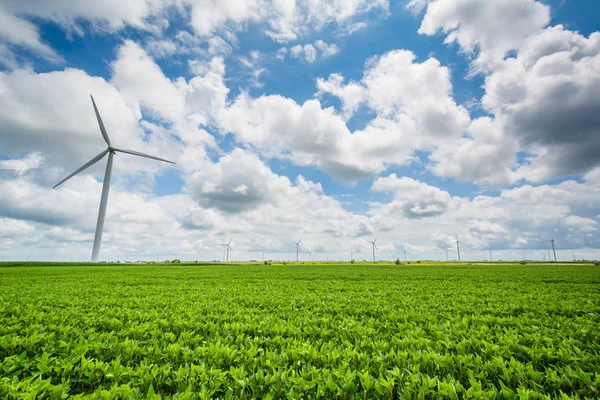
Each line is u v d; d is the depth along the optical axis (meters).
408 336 6.65
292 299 13.93
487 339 6.51
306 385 4.10
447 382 4.39
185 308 10.97
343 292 17.16
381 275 35.53
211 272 44.28
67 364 4.80
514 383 4.58
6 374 4.75
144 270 50.88
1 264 65.81
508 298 14.47
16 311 10.56
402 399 3.94
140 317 9.39
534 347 5.74
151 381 4.45
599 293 16.75
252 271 48.12
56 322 8.84
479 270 49.22
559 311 11.12
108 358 5.63
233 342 6.66
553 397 4.29
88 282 25.14
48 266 65.81
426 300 13.87
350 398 4.09
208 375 4.57
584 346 6.25
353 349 5.86
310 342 6.74
